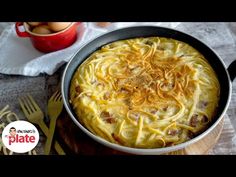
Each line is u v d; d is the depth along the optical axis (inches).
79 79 13.3
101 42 14.4
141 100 12.4
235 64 12.6
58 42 16.1
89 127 12.0
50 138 12.7
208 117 12.0
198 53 13.9
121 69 13.6
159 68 13.4
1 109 14.2
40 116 13.6
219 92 12.6
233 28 17.5
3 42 17.1
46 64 15.6
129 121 11.8
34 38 15.9
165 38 14.6
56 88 14.9
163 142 11.3
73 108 12.6
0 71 15.6
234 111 13.7
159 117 12.0
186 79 12.8
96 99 12.5
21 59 16.3
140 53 14.0
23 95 14.7
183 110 12.1
